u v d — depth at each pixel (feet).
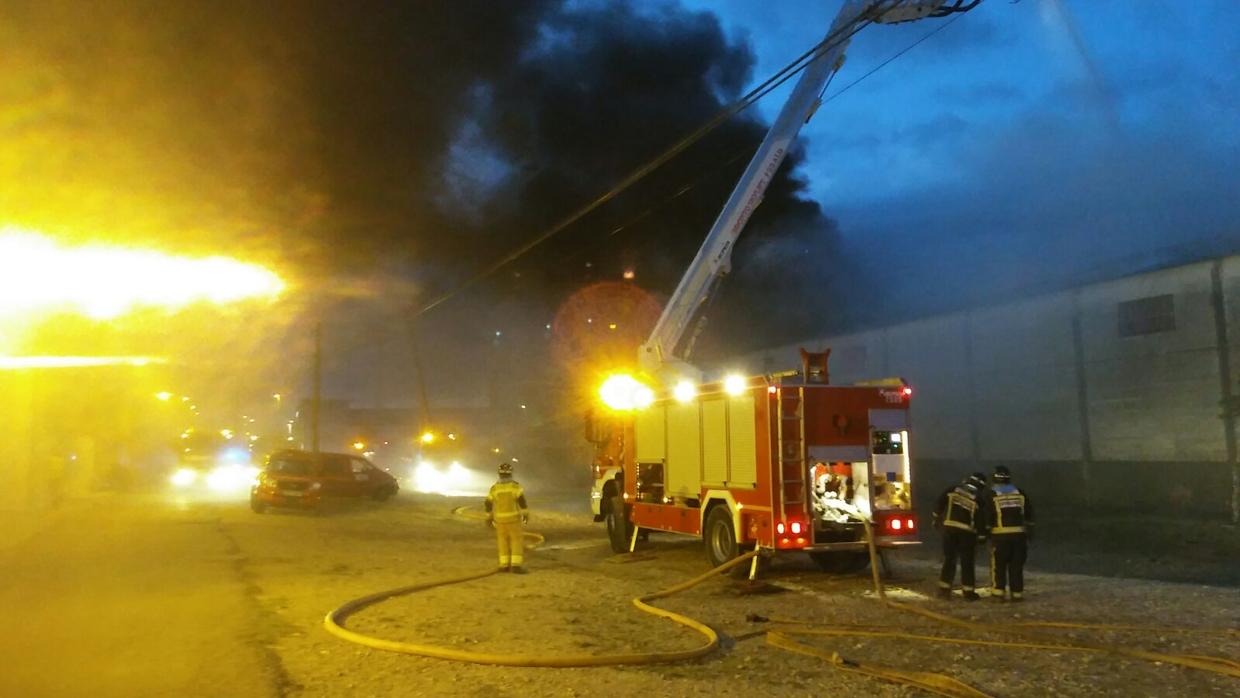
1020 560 34.76
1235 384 68.39
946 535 36.19
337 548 54.65
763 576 42.09
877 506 40.52
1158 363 73.97
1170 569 47.47
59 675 23.21
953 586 39.40
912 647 26.86
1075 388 80.69
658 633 29.12
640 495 51.11
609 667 24.47
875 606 34.55
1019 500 34.88
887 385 40.98
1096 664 24.39
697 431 45.21
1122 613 32.07
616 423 54.75
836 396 40.19
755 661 25.27
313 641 27.58
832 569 43.37
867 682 22.85
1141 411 75.05
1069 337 81.51
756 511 40.11
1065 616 31.65
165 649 26.23
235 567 44.52
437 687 22.33
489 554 53.78
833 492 40.91
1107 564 49.62
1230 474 68.39
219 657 25.23
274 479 81.71
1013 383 86.53
